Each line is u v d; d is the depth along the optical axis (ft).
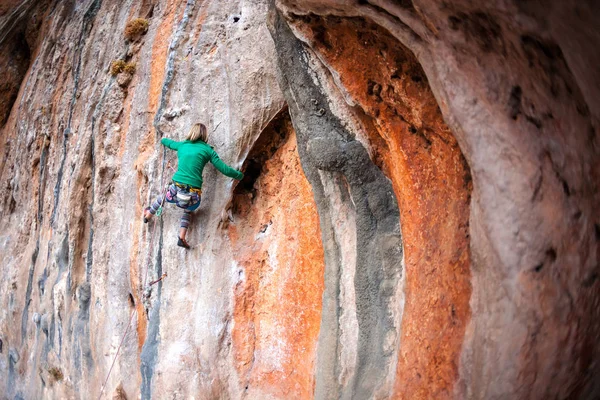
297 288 15.84
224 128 17.29
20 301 28.25
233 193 17.63
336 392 13.47
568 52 7.67
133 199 20.03
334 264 14.11
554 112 8.19
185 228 17.29
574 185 8.27
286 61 13.99
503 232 8.63
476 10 8.48
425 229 11.36
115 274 20.58
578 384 9.11
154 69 19.83
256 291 17.22
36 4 31.22
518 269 8.48
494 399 9.09
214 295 17.34
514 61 8.41
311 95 13.65
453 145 10.71
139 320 19.71
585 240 8.39
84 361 22.20
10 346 29.40
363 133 13.07
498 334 8.82
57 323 24.06
